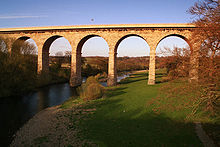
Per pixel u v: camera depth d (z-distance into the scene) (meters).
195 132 8.06
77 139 8.32
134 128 9.39
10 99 17.11
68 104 15.19
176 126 9.08
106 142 7.92
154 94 16.89
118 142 7.89
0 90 17.28
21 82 19.50
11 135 8.99
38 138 8.57
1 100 16.59
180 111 10.96
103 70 53.25
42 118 11.62
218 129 7.89
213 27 6.70
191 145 7.06
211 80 7.13
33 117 11.91
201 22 7.59
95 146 7.61
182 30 21.33
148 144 7.59
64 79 33.41
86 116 11.64
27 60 21.58
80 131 9.23
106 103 14.91
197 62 7.71
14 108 14.12
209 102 7.75
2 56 18.00
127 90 20.80
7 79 17.92
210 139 7.25
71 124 10.29
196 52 7.75
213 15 7.03
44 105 15.20
